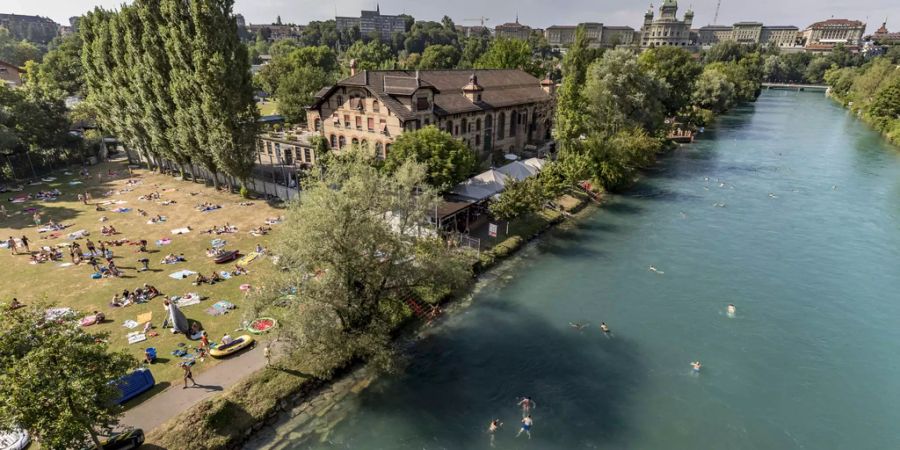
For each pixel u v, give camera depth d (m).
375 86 66.25
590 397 30.86
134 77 65.50
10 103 74.56
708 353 35.19
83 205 62.19
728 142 111.31
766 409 29.91
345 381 31.83
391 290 34.50
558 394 31.12
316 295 29.91
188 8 54.47
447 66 170.75
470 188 54.16
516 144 89.69
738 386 31.88
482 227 56.09
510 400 30.61
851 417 29.34
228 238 51.38
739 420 29.00
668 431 28.16
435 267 33.75
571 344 36.22
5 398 18.27
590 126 78.88
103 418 21.11
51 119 77.31
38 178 75.06
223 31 55.62
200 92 56.94
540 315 40.12
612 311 40.72
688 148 105.12
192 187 70.25
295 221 30.77
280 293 29.77
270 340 31.19
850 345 36.31
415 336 37.16
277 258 31.09
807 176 81.50
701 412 29.61
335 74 126.56
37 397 18.58
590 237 56.31
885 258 50.53
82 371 20.00
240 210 60.38
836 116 153.75
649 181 79.69
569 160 69.94
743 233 57.25
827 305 41.72
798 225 59.72
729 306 40.53
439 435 27.77
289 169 75.31
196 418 26.03
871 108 132.50
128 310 36.97
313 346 29.88
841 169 86.00
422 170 36.31
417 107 64.38
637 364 34.00
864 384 32.16
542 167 65.88
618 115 78.94
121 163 84.69
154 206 61.94
